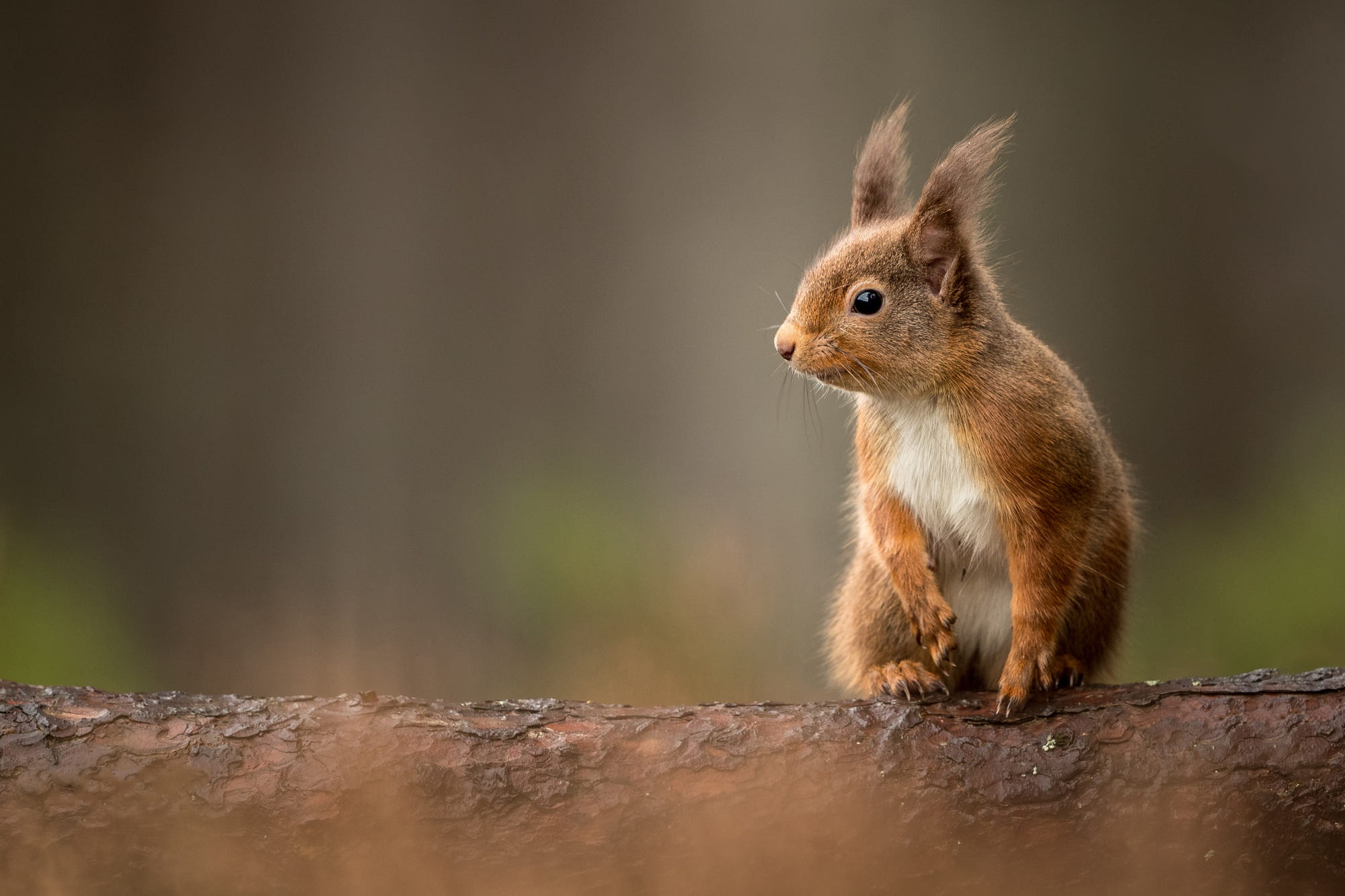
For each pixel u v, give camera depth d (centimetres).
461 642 1245
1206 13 1916
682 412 1844
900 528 613
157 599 1507
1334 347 1945
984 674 688
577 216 1947
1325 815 454
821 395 723
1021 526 591
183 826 432
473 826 444
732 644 1094
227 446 1902
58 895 431
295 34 1981
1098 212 1928
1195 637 1233
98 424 1862
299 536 1761
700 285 1880
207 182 1958
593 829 449
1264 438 1917
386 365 1962
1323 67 1930
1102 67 1920
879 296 596
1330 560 1241
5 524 1295
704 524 1270
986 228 655
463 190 1972
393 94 1977
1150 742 466
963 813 459
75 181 1911
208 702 461
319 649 1246
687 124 1905
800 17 1878
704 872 457
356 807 439
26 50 1905
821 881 462
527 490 1342
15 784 425
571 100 1947
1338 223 1942
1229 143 1936
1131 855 462
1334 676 488
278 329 1952
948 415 600
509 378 1945
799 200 1858
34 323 1870
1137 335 1933
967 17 1886
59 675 1166
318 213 1978
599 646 1099
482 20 1959
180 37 1955
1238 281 1945
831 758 462
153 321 1916
